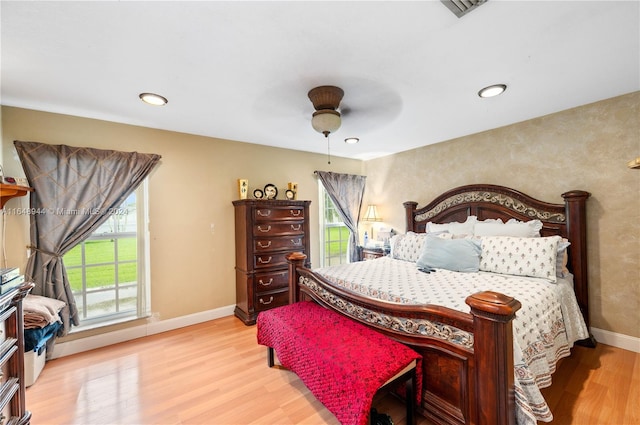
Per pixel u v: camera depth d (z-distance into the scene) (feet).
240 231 11.15
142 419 5.58
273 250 11.23
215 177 11.19
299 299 8.57
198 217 10.77
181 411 5.80
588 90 7.37
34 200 7.77
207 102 7.68
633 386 6.28
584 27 4.74
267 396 6.25
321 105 7.01
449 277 7.76
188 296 10.50
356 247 15.37
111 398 6.21
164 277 10.01
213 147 11.16
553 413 5.53
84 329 8.50
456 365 4.72
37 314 6.79
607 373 6.77
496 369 4.03
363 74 6.28
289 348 5.97
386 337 5.65
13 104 7.59
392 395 6.00
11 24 4.43
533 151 9.45
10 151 7.67
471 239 8.88
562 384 6.42
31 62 5.59
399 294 6.31
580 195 8.14
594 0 4.10
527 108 8.54
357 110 8.44
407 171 13.76
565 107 8.54
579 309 7.78
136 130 9.56
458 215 11.31
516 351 4.58
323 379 4.97
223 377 6.99
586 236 8.36
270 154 12.73
